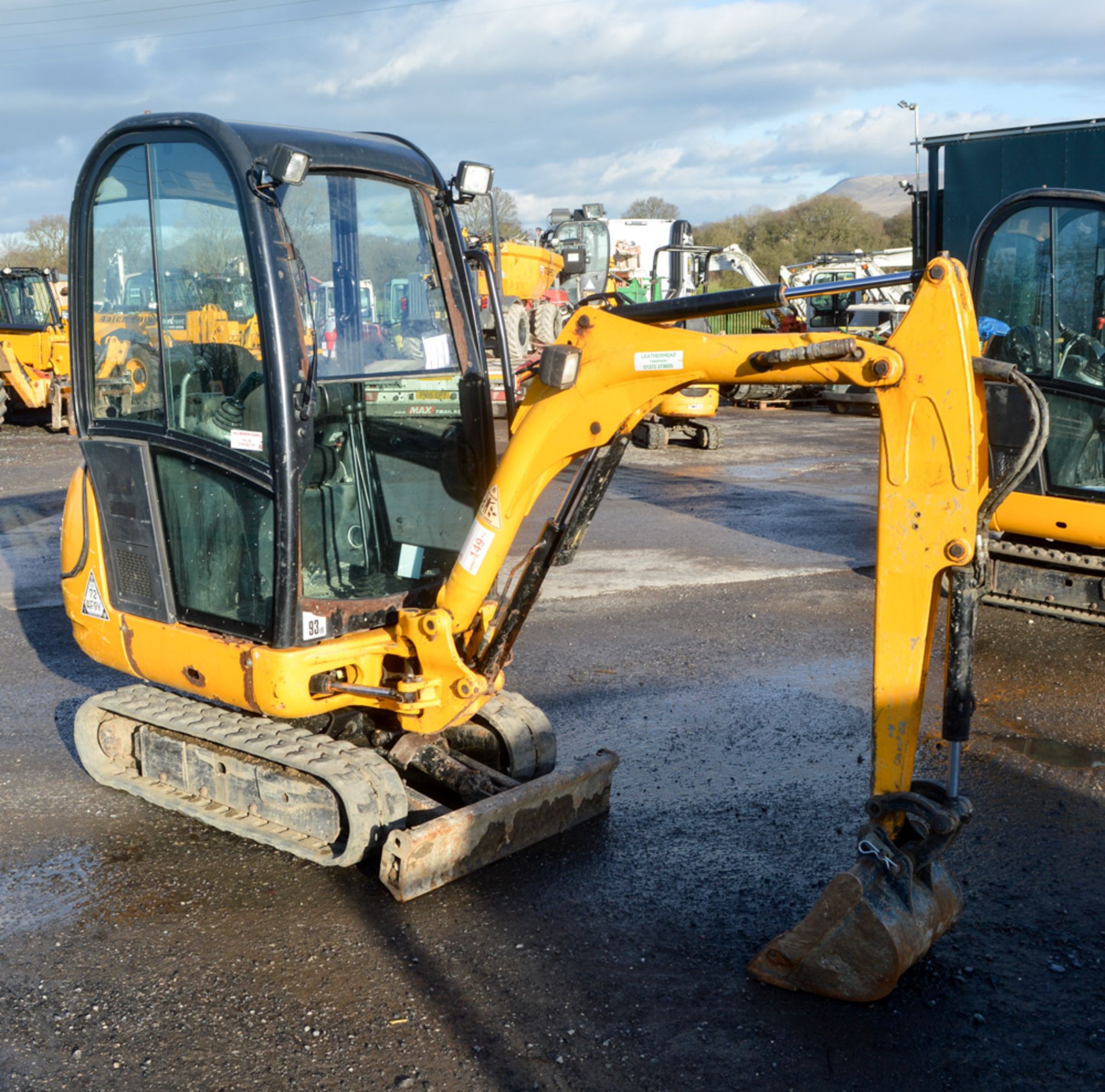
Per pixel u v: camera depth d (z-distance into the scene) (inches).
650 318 142.9
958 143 493.4
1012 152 476.1
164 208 161.6
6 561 374.3
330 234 160.7
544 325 676.1
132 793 195.2
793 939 134.9
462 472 179.3
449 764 176.7
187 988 137.6
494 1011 132.2
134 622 177.3
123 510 175.5
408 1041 126.9
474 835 161.5
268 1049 125.9
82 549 185.3
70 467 580.4
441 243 172.7
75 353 179.0
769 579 339.0
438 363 173.9
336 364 162.9
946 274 121.9
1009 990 135.6
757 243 1784.0
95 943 148.1
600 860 168.9
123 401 173.9
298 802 166.4
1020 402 270.7
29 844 176.9
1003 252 284.2
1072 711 228.4
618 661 263.7
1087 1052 124.1
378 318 167.0
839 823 180.9
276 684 154.9
